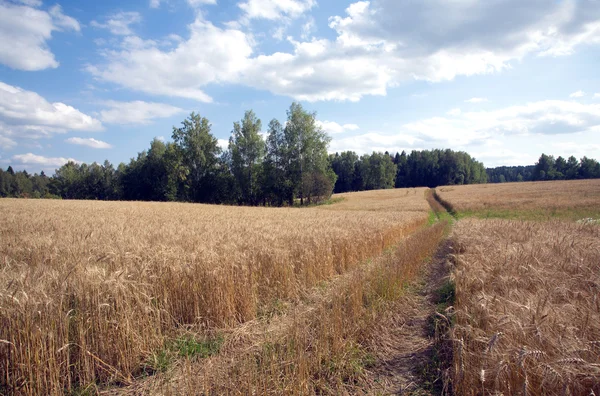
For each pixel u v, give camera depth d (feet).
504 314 14.05
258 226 44.88
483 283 19.97
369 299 22.76
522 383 11.03
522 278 20.04
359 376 14.76
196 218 64.28
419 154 468.34
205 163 207.00
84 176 284.41
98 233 35.35
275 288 24.39
